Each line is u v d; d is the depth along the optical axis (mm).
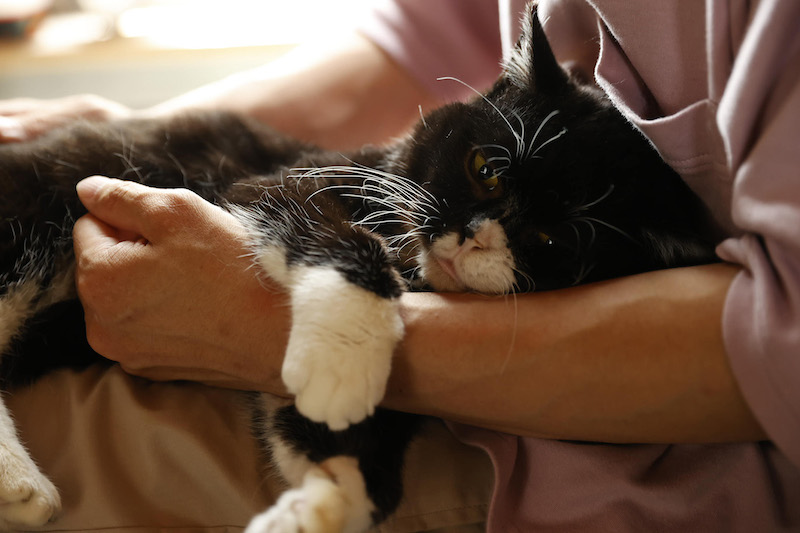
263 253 452
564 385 410
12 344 498
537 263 475
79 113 637
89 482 438
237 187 521
